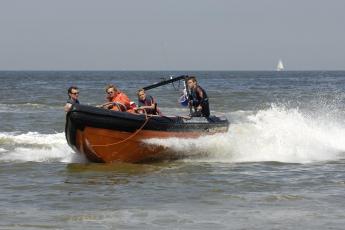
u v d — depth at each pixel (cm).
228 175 3900
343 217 2703
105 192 3325
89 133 4212
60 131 6656
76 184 3575
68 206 2955
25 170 4084
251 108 10300
